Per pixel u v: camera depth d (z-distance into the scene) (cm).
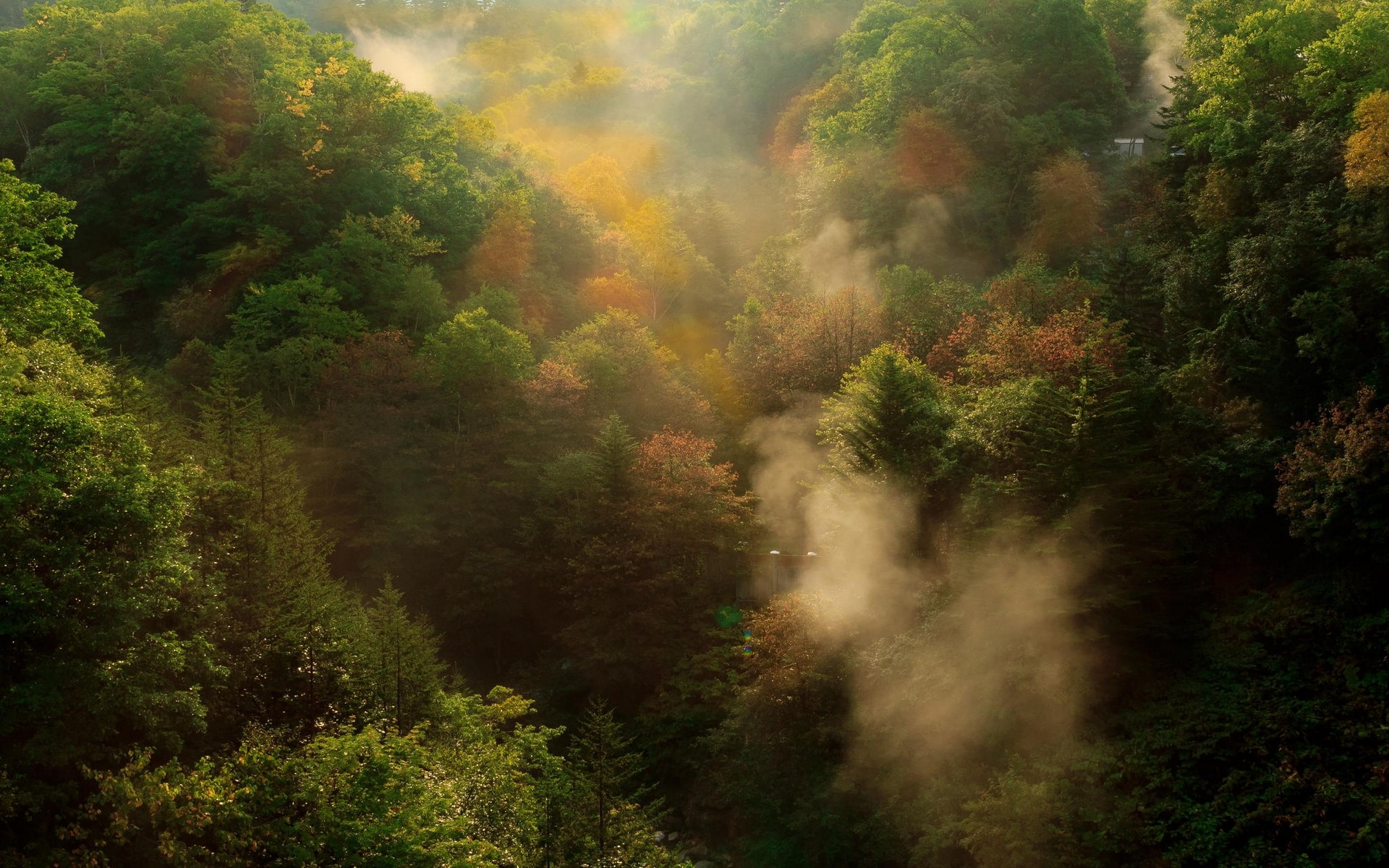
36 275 3575
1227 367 4359
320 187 7738
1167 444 4003
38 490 2280
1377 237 3928
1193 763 3359
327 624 3316
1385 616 3294
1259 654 3553
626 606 5156
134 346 7312
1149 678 3712
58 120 8831
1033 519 3784
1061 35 9869
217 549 3359
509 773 3036
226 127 8269
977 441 4238
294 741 3041
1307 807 3070
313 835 2316
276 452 4119
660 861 2988
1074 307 5381
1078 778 3481
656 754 4800
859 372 5347
